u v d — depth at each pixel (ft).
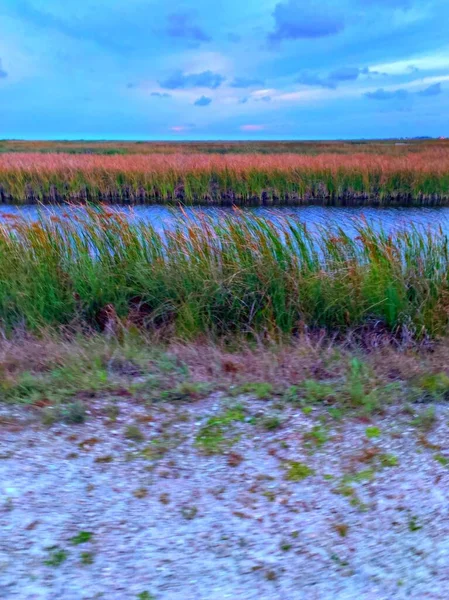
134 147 187.73
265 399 11.85
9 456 9.04
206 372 13.42
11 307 18.01
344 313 18.19
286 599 6.08
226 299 18.52
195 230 20.42
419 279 18.83
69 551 6.68
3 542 6.75
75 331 17.28
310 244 20.67
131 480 8.50
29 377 12.29
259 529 7.34
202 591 6.13
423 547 7.06
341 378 13.00
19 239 20.53
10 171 71.72
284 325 17.99
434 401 11.76
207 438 9.97
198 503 7.91
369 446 9.70
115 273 19.66
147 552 6.75
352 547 7.04
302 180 69.05
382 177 67.26
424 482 8.57
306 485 8.48
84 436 9.93
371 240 20.57
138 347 15.42
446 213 56.65
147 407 11.35
